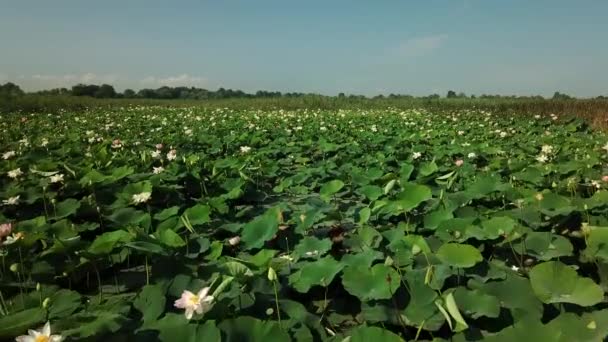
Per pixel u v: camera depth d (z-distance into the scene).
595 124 16.28
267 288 3.11
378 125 16.50
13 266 3.33
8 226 3.48
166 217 4.82
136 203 5.07
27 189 5.78
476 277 3.17
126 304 2.95
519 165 6.74
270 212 4.56
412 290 2.92
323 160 9.03
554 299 2.70
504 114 21.95
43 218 4.48
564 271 2.76
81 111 28.09
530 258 3.86
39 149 9.70
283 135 13.39
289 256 3.58
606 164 7.77
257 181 7.15
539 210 4.38
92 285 3.86
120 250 3.96
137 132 14.17
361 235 4.14
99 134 13.23
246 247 4.13
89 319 2.56
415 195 4.69
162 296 2.92
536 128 14.94
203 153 9.73
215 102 45.81
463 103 32.44
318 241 3.96
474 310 2.74
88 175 5.89
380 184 6.33
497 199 5.30
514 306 2.85
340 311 3.28
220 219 5.12
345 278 3.09
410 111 25.89
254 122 18.05
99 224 4.82
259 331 2.45
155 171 6.56
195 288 3.11
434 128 14.90
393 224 4.94
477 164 8.71
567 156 7.80
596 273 3.62
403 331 2.82
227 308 2.74
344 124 16.77
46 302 2.70
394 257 3.69
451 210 4.62
